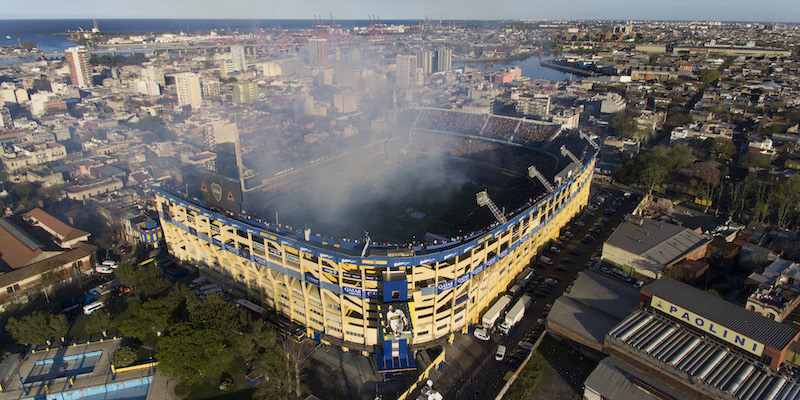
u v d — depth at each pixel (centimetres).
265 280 18138
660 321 15350
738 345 13775
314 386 15050
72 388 15150
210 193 19088
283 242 16325
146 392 15175
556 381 15038
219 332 15338
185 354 14638
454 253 15525
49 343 17225
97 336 17700
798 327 16238
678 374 13362
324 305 16262
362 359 16275
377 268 15425
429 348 16600
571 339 16300
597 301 17612
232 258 18950
